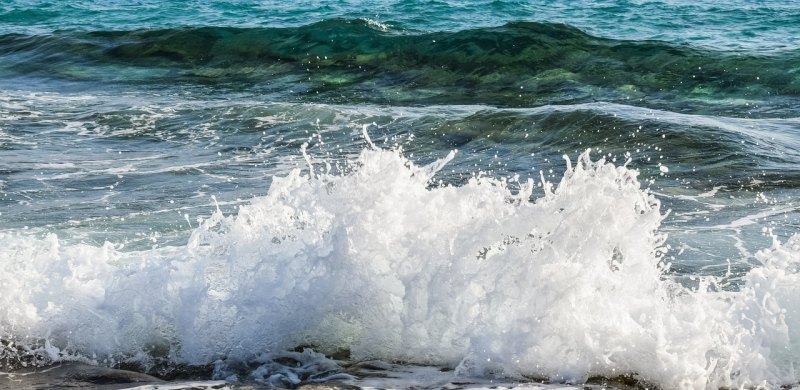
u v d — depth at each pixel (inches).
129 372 315.3
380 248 332.8
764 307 316.2
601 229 319.9
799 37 1405.0
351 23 1332.4
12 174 677.9
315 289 332.8
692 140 752.3
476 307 319.9
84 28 1717.5
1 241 437.4
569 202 326.0
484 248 342.3
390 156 358.6
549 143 791.1
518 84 1125.7
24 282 356.8
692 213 561.3
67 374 314.5
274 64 1255.5
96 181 658.8
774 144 746.8
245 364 322.3
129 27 1721.2
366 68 1215.6
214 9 1923.0
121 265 431.5
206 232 365.1
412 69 1198.3
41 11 1916.8
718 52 1164.5
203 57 1300.4
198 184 651.5
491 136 820.0
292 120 897.5
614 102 1033.5
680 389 291.3
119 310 339.9
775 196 601.3
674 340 299.1
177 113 936.3
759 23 1571.1
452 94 1095.6
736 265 445.1
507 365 306.5
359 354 327.6
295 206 364.2
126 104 999.6
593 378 300.4
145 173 690.2
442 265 326.3
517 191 650.2
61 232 510.3
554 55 1181.7
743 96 1035.3
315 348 331.6
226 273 346.6
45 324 339.9
